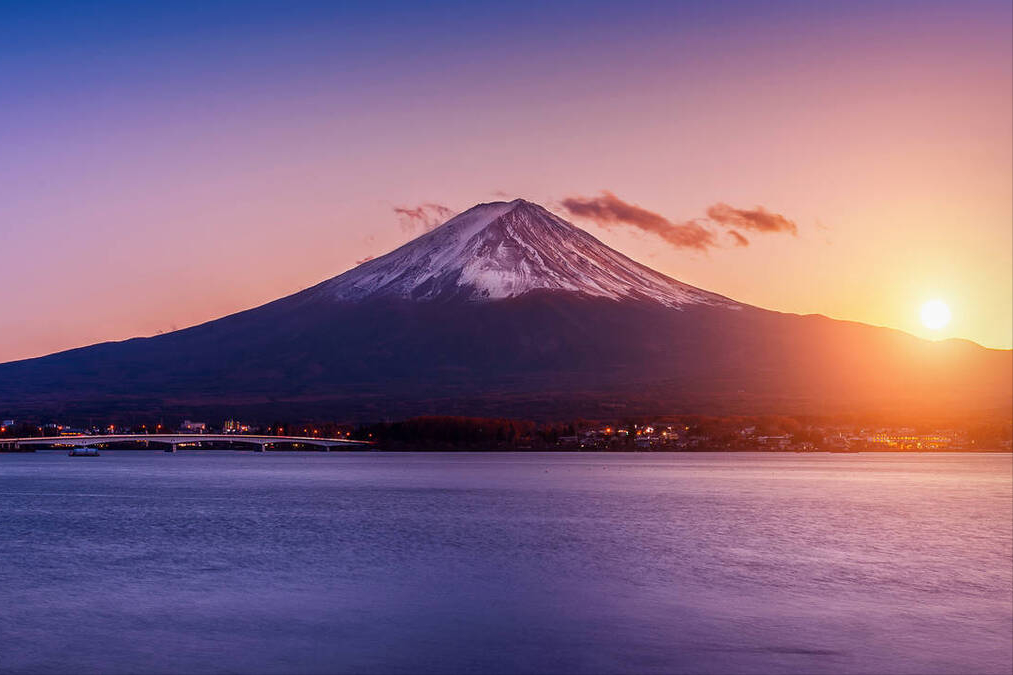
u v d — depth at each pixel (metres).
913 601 67.69
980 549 93.00
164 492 172.75
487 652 54.97
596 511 131.88
